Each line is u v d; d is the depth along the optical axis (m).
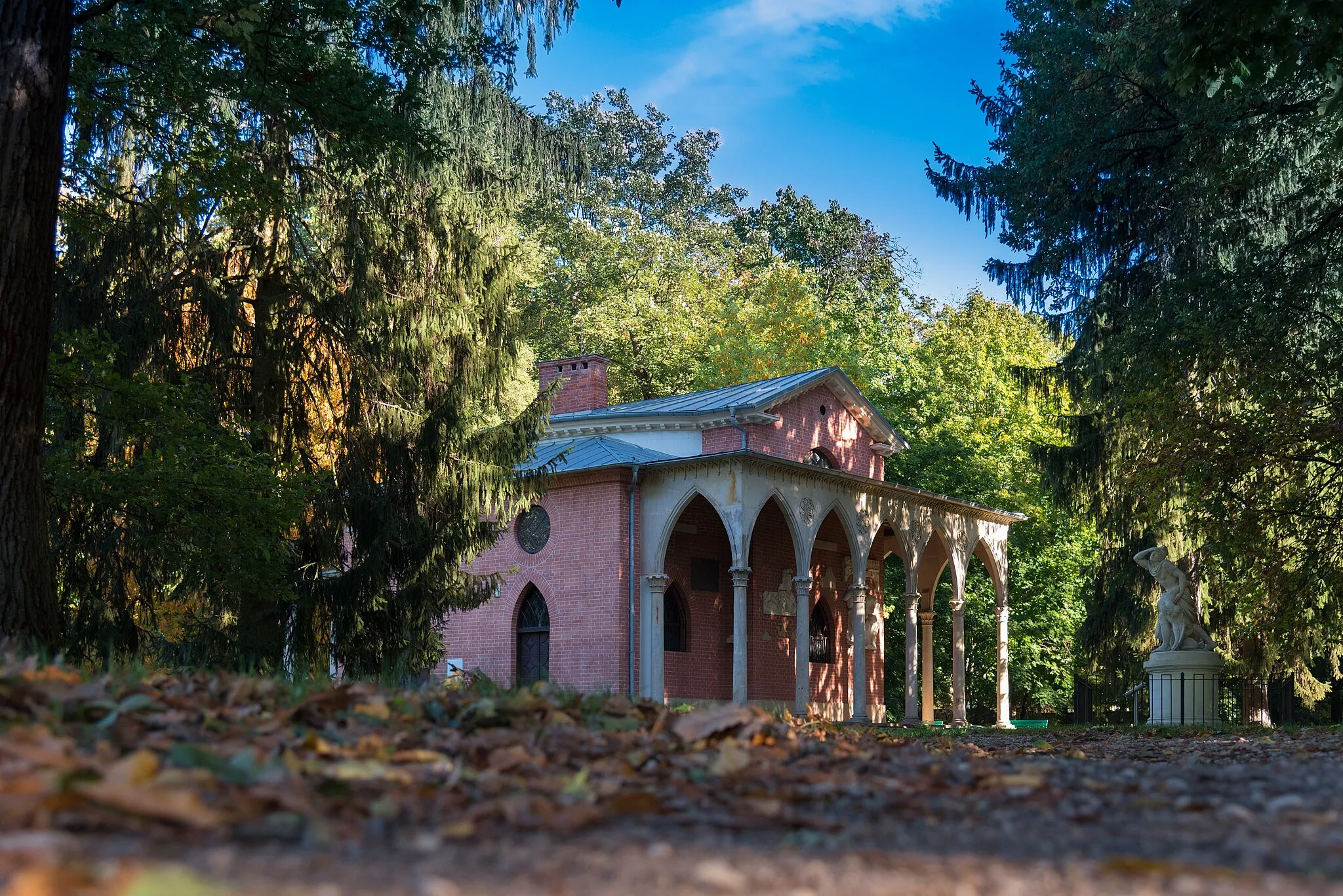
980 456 45.31
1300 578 22.30
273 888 2.47
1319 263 22.55
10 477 10.40
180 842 3.03
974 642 45.50
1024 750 10.90
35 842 2.64
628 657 29.64
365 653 23.47
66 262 20.92
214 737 5.20
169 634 24.77
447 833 3.32
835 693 36.38
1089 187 28.52
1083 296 30.58
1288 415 20.81
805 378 34.16
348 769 4.32
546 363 38.28
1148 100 27.73
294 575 23.05
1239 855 3.33
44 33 10.77
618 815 3.80
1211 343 21.89
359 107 16.97
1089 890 2.74
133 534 20.48
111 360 17.50
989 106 32.03
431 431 23.28
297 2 16.77
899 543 34.09
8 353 10.40
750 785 4.65
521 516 31.94
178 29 16.22
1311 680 36.53
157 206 18.62
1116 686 35.47
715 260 65.50
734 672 28.81
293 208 21.61
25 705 5.05
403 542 23.30
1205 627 32.69
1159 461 22.11
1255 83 13.29
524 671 31.58
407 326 23.84
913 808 4.28
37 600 10.46
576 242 57.59
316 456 24.91
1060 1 28.94
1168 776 5.88
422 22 19.59
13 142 10.48
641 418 33.06
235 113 21.86
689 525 32.38
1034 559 45.84
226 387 22.55
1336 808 4.43
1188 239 26.92
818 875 2.85
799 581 30.48
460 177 24.38
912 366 51.59
